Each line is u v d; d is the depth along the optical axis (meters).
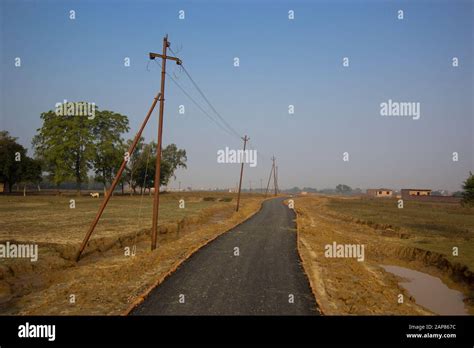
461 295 14.38
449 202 84.25
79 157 67.00
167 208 49.31
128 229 25.09
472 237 26.05
